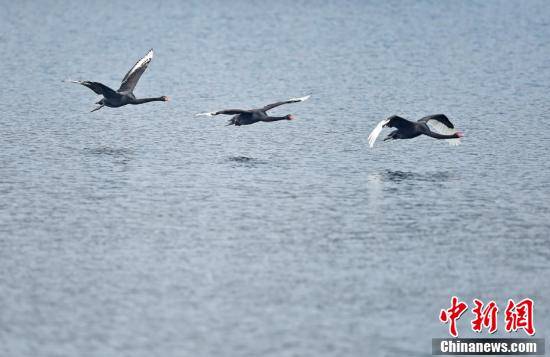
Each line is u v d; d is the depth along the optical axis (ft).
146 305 144.87
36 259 160.56
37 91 297.12
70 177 202.59
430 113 269.44
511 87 306.35
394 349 134.21
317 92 298.56
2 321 140.05
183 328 138.51
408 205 185.98
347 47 391.65
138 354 131.95
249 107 278.67
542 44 402.72
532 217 180.14
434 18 478.59
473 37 422.41
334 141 233.76
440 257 162.30
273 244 167.02
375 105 279.08
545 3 531.50
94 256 161.79
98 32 432.25
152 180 201.05
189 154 221.25
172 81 319.06
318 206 185.26
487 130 245.45
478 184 198.80
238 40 409.90
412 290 150.41
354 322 140.67
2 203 186.39
